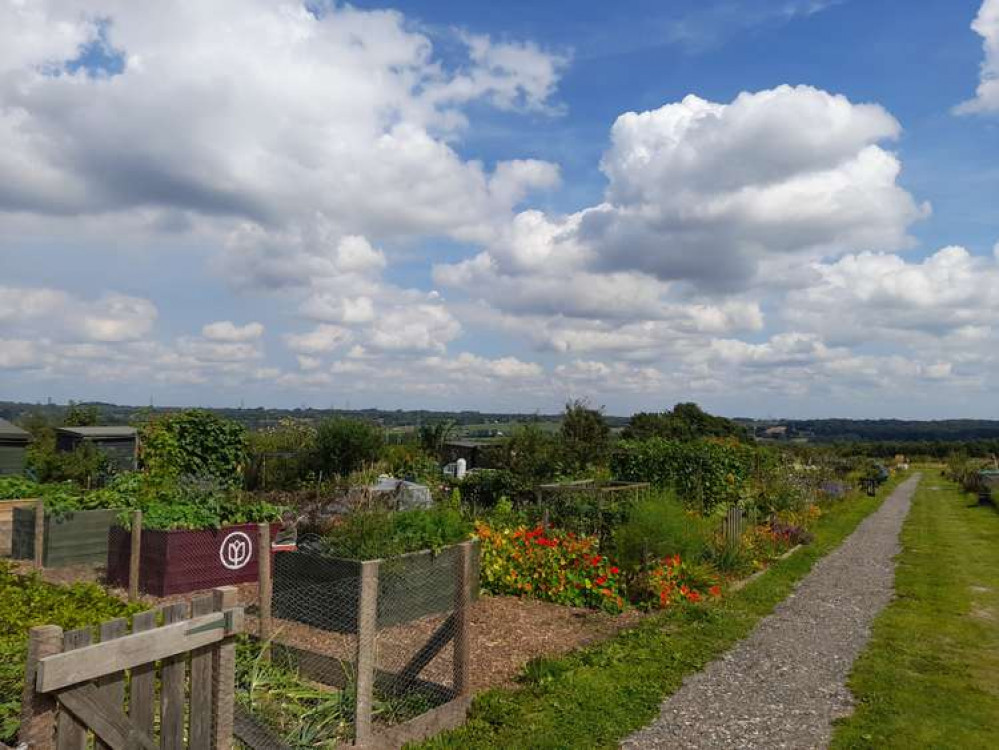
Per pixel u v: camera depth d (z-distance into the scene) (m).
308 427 24.81
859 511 28.80
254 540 10.57
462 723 5.86
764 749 5.61
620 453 19.39
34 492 14.18
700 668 7.55
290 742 4.98
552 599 10.20
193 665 3.67
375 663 7.03
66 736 3.18
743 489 18.66
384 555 8.66
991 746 5.79
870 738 5.85
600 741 5.58
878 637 9.12
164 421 16.53
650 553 11.03
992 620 10.26
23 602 6.63
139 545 9.50
